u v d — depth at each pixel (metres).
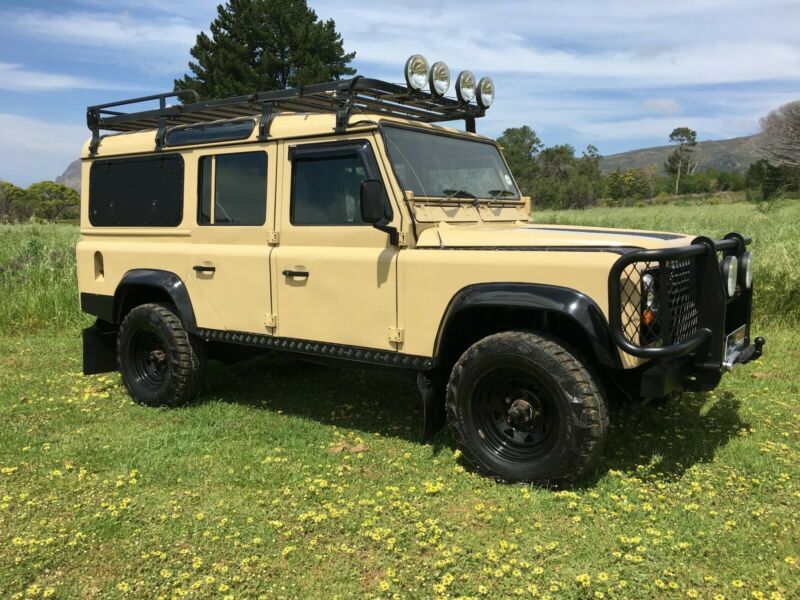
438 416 4.29
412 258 4.08
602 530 3.32
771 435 4.54
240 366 6.78
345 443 4.62
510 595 2.82
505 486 3.81
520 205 5.26
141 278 5.44
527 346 3.66
